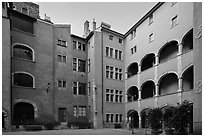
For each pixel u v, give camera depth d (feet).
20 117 86.22
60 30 106.32
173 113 61.87
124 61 118.62
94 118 101.91
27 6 115.34
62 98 100.07
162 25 89.35
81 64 113.09
